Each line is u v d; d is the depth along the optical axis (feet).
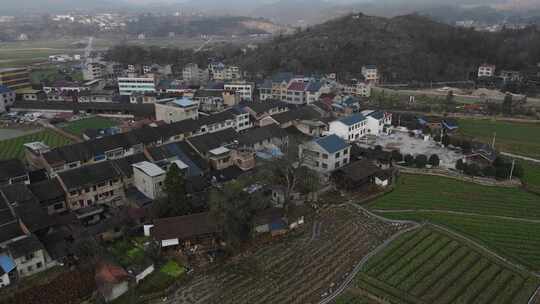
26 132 358.43
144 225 185.78
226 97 442.50
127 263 163.63
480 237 185.68
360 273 160.66
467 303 144.36
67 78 626.23
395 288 151.94
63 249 169.78
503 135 353.72
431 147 311.88
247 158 255.50
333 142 262.26
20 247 158.30
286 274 161.48
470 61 650.84
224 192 180.65
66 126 376.48
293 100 465.06
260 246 180.04
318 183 231.30
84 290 149.28
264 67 648.79
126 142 281.33
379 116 347.56
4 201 183.52
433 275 159.02
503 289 151.53
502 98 484.74
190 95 454.81
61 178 209.67
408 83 590.14
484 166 269.23
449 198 227.61
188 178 228.43
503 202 223.51
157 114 368.89
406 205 219.00
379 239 185.88
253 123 366.22
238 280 157.99
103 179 218.59
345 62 642.22
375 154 278.05
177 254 171.73
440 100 477.36
